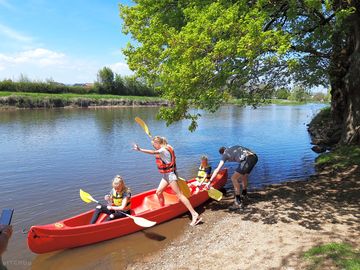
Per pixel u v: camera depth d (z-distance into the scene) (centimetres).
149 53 933
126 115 3753
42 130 2367
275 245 595
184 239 680
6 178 1142
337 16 813
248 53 704
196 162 1422
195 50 746
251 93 1272
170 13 1073
